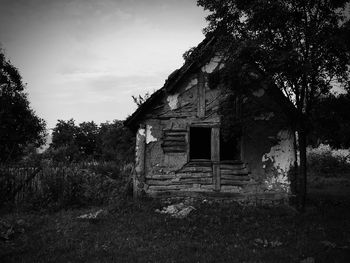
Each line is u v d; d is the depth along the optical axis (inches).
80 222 353.1
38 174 480.1
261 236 307.1
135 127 491.5
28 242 288.5
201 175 475.2
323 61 387.5
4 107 1227.2
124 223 347.3
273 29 378.3
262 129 485.4
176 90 478.9
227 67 392.8
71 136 1642.5
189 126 479.5
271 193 479.8
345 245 279.4
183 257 249.1
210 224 345.4
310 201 490.3
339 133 434.6
